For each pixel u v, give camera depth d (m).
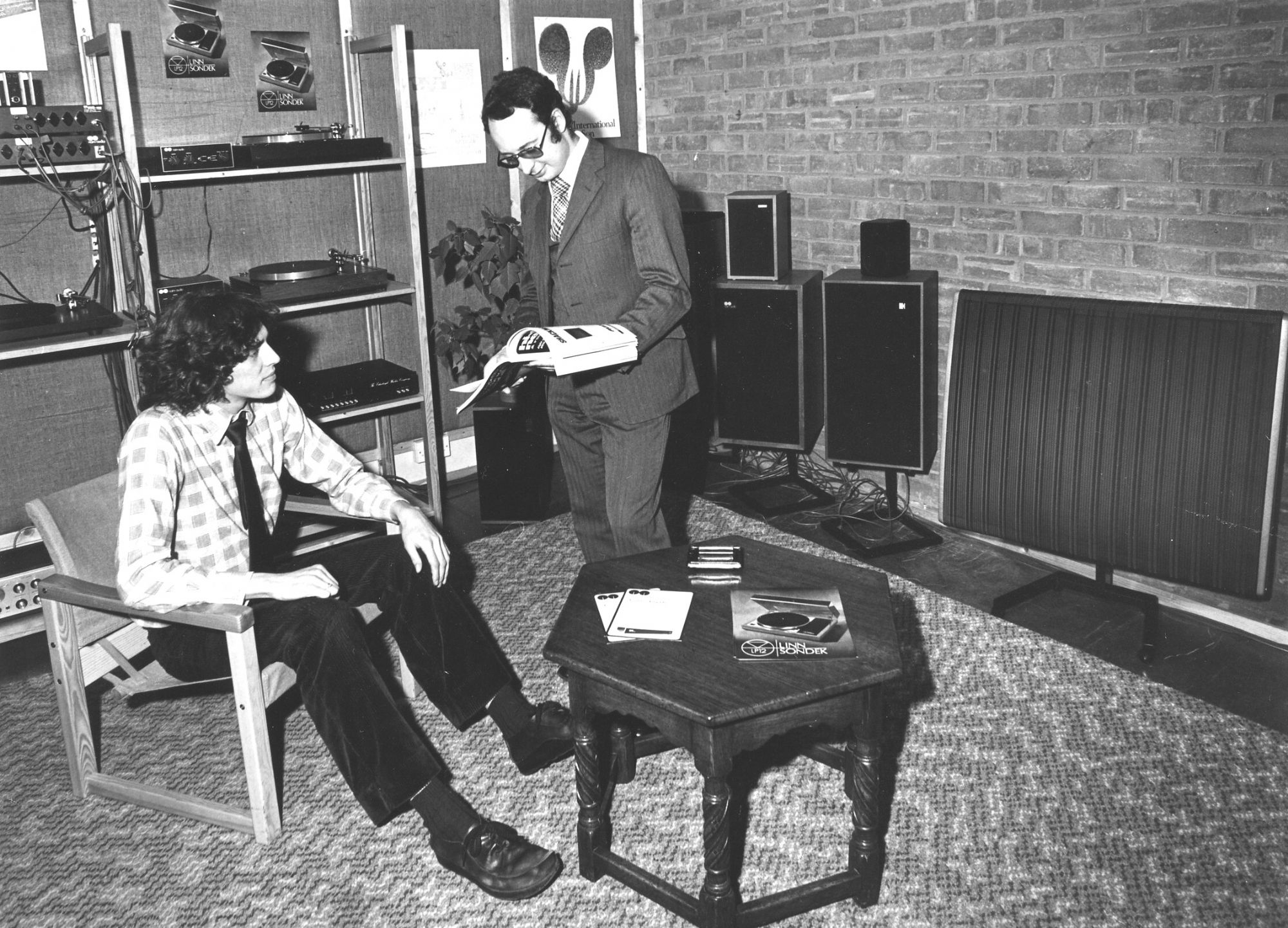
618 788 2.18
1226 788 2.13
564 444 2.70
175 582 1.92
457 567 3.28
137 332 2.78
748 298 3.59
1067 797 2.12
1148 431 2.67
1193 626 2.85
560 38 4.11
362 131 3.63
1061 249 3.04
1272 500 2.51
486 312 3.88
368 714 1.89
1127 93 2.81
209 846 2.05
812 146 3.72
